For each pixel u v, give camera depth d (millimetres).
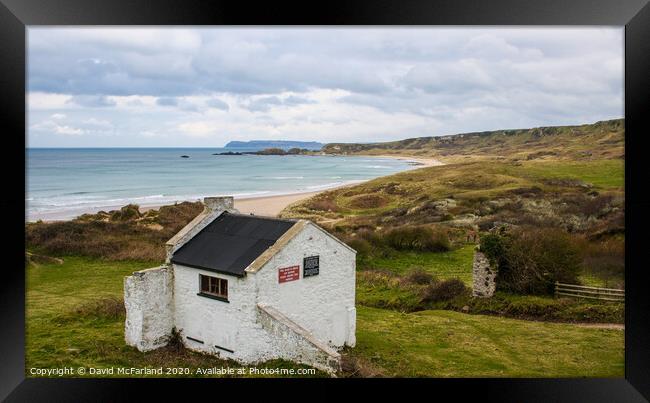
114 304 25875
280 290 18969
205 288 19953
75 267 35281
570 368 20266
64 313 25141
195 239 21344
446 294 29016
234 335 18781
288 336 17703
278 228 20125
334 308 21172
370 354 21281
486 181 70625
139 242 41688
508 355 21359
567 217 47656
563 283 27328
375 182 82062
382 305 29391
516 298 27234
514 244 28094
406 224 51406
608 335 23375
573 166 75250
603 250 33594
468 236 44906
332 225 52375
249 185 97125
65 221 49156
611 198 50875
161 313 20531
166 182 100125
